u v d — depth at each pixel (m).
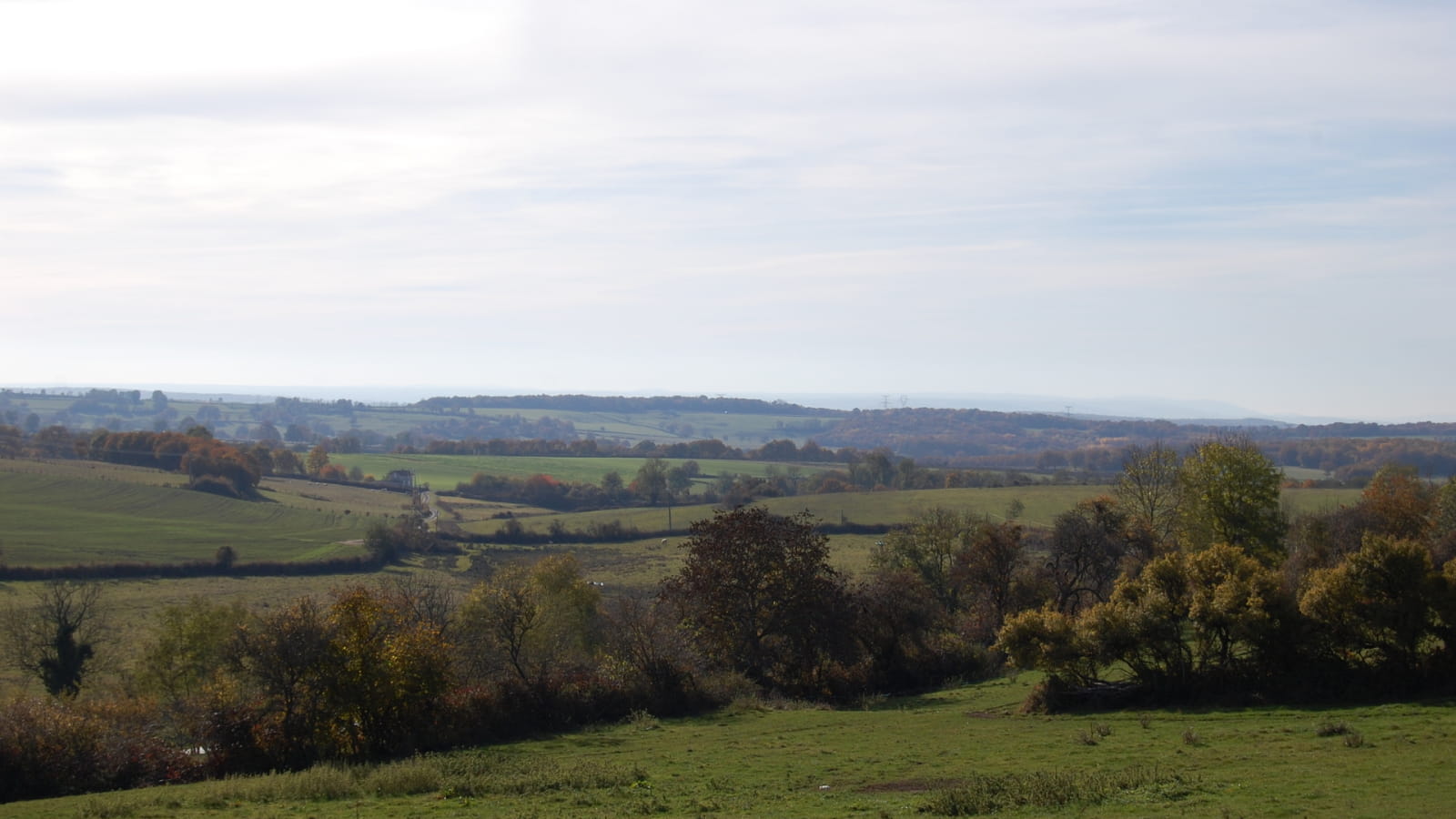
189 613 57.41
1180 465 78.75
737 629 57.31
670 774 29.27
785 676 56.12
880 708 47.97
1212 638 39.44
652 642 48.72
